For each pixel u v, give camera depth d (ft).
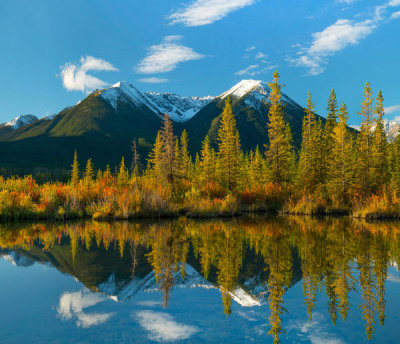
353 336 17.10
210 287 26.61
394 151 169.68
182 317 19.85
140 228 68.54
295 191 139.23
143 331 17.66
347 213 111.24
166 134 137.90
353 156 146.72
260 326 18.49
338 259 37.01
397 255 39.11
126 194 96.27
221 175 170.91
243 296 24.40
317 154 151.84
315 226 71.61
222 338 16.78
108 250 43.14
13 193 93.50
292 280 28.66
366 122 148.36
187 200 111.45
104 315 20.22
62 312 20.65
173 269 32.76
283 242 49.03
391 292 25.09
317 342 16.37
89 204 105.19
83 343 15.92
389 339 16.78
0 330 17.70
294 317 20.06
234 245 46.70
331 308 21.72
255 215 107.55
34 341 16.24
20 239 52.95
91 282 28.02
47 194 100.89
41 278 29.32
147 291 25.52
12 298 23.58
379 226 71.67
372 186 141.18
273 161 153.17
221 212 100.83
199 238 53.47
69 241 50.88
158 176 137.49
